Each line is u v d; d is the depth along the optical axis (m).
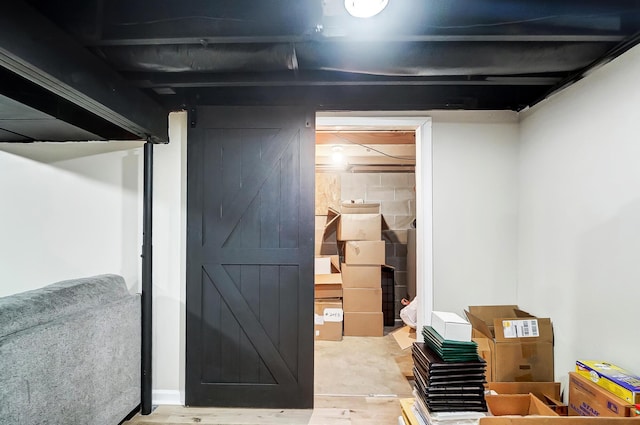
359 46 1.62
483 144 2.66
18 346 1.50
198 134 2.47
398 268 4.82
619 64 1.70
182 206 2.52
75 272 2.59
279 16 1.43
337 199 4.81
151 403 2.40
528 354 2.16
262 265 2.46
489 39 1.51
